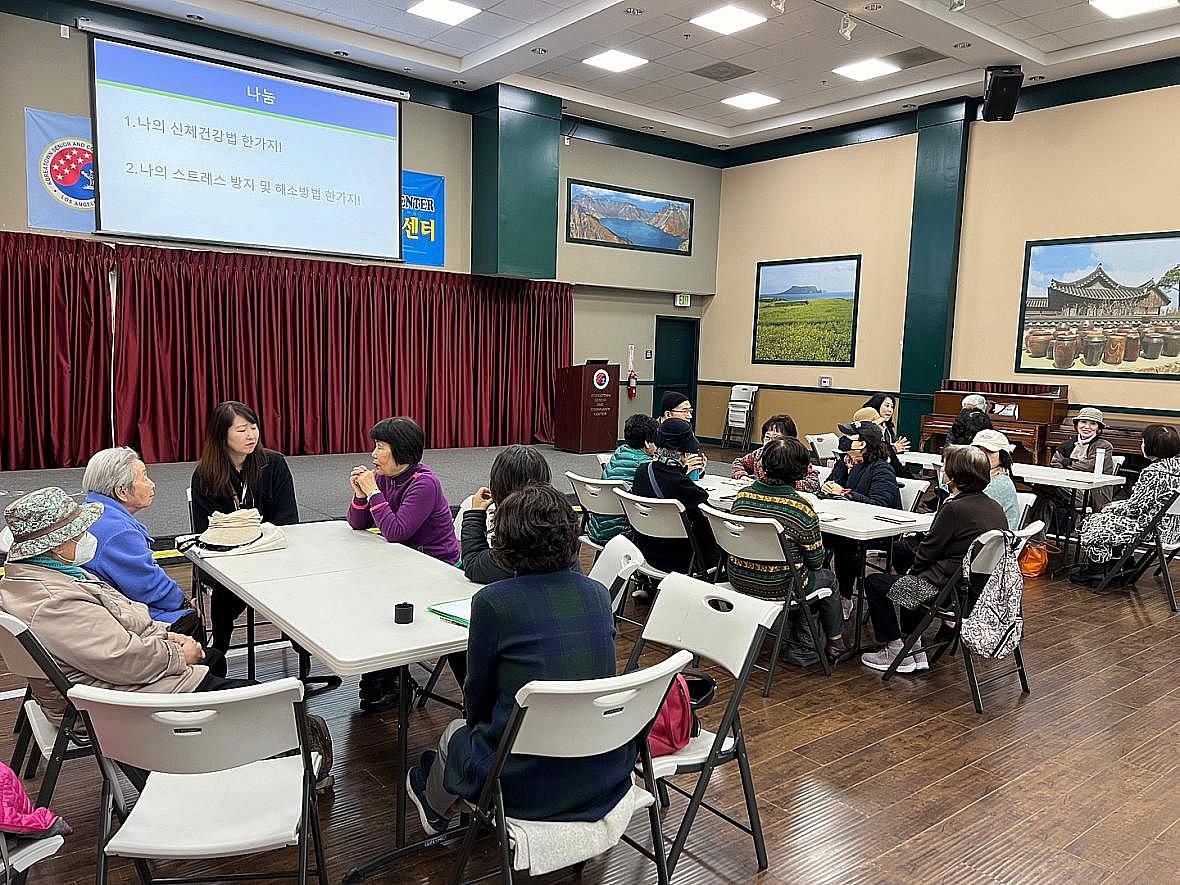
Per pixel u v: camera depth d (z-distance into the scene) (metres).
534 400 10.45
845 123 9.98
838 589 3.79
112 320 7.38
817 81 8.80
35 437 7.11
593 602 1.80
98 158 7.05
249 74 7.73
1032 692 3.55
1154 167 7.53
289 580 2.51
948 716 3.29
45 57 6.79
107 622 2.00
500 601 1.74
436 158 9.19
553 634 1.72
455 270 9.52
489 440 10.12
